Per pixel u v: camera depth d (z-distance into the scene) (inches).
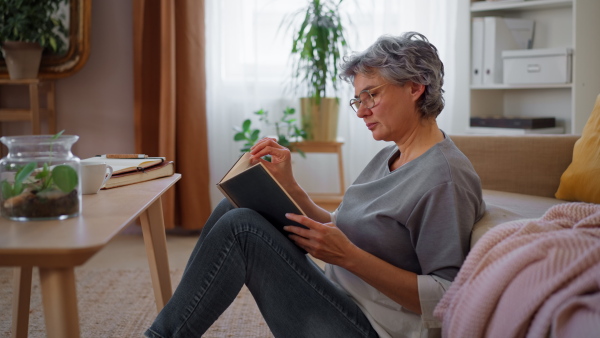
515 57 126.5
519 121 125.6
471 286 44.4
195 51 134.2
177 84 135.3
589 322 35.5
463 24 141.0
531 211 73.6
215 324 87.4
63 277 40.8
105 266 116.8
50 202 46.8
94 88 141.8
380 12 138.5
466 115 143.8
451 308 46.0
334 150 129.9
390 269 51.5
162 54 132.5
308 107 128.7
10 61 127.8
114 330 85.5
